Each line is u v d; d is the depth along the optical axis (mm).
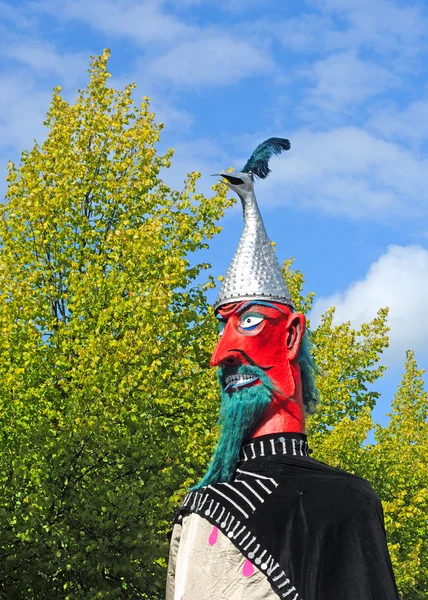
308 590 2881
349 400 22422
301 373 3521
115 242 17547
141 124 19562
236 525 3033
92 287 16844
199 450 15398
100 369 15352
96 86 19969
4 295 16594
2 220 18328
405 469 24875
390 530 22078
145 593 14016
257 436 3342
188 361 16453
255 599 2912
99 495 13555
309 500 3039
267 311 3430
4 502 13766
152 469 14680
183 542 3191
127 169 19141
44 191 18172
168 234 18484
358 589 2867
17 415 15445
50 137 19109
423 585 26828
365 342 22812
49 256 18000
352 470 20281
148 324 15773
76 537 13539
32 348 15867
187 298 18203
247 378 3391
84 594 13875
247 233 3635
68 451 13906
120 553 13453
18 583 13219
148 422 15227
